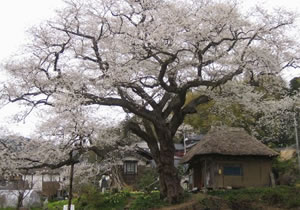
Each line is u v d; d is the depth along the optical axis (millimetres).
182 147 40688
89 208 21531
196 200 18125
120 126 17609
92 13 15734
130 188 27766
